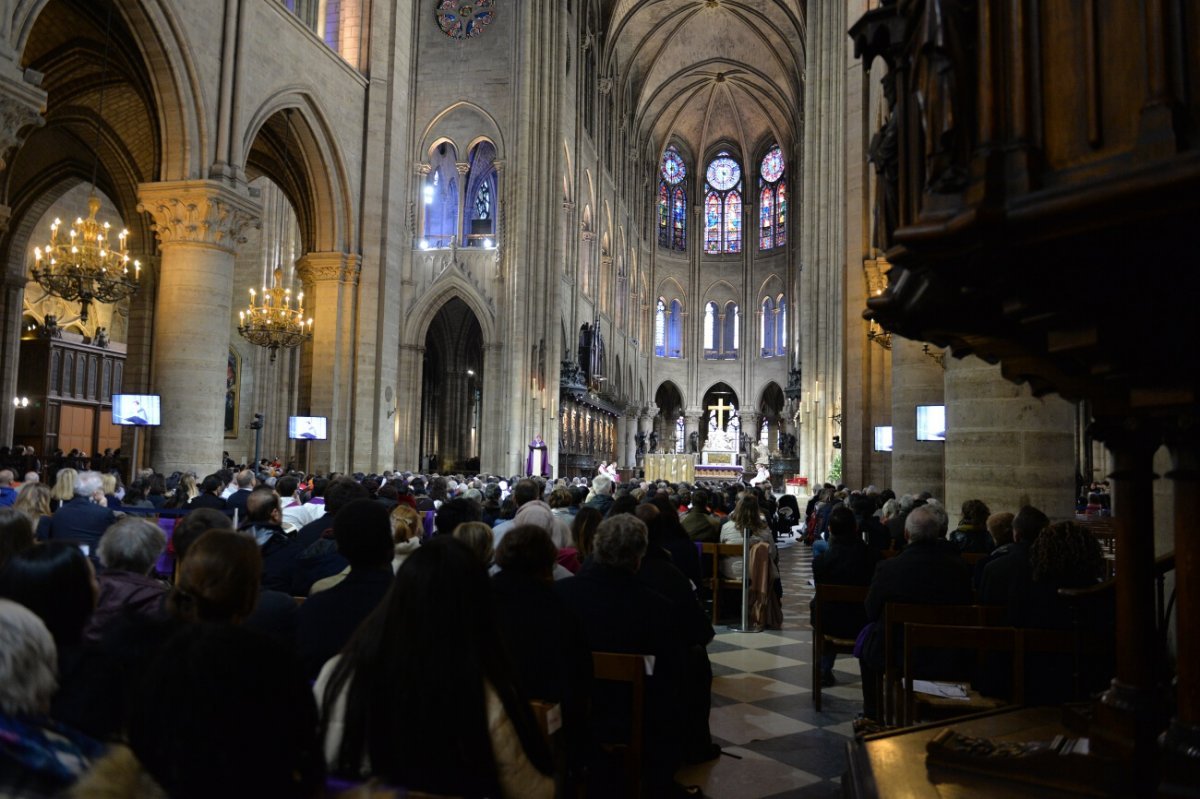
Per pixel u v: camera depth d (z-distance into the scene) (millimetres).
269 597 4480
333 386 23422
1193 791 2545
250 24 19188
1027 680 5227
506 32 39688
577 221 47125
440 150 40938
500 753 2672
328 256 23531
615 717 4727
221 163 18078
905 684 5336
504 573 4051
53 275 15664
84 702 2568
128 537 4543
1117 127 2020
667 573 5824
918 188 2596
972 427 10477
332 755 2650
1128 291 2225
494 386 37875
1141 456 3189
